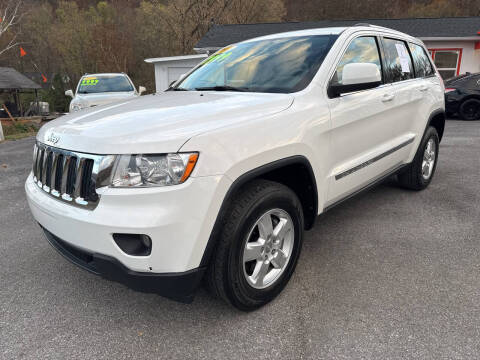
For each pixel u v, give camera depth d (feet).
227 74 10.23
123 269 6.10
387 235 10.86
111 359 6.40
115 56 118.01
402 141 12.03
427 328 6.86
